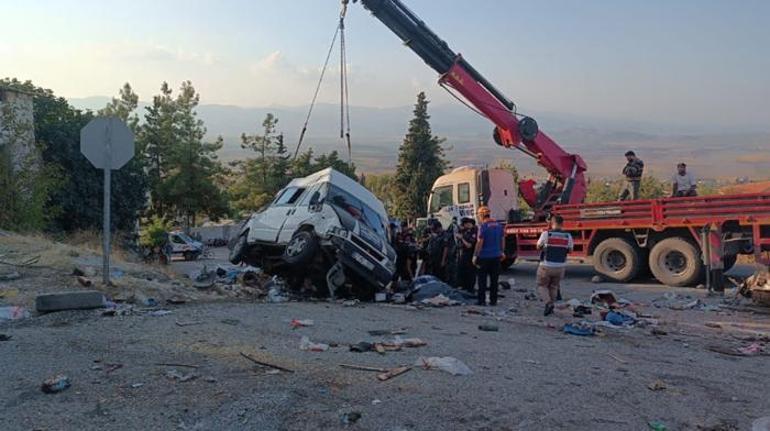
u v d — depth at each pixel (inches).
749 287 413.4
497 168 757.3
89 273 397.4
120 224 1128.8
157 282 416.2
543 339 292.5
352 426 164.9
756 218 514.0
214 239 2162.9
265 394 184.4
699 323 356.2
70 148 1003.9
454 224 543.8
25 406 172.9
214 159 1797.5
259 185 2059.5
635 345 286.4
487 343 273.9
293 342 256.8
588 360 248.7
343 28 627.5
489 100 673.6
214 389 189.2
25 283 361.4
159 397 181.8
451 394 192.2
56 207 819.4
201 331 269.3
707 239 510.0
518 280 650.8
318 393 188.2
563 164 700.7
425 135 2193.7
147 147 1795.0
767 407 193.3
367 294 445.4
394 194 2224.4
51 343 241.0
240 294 418.9
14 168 729.0
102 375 201.9
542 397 194.5
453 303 419.8
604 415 181.0
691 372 235.0
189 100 1792.6
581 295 501.0
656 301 457.1
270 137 2089.1
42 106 1063.6
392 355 239.5
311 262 431.2
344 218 432.5
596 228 616.4
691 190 633.0
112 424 161.9
